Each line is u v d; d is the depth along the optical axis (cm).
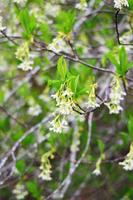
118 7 57
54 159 103
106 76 95
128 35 82
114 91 61
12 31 96
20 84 108
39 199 95
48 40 80
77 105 57
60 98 55
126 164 68
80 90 57
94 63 91
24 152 98
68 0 97
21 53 70
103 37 105
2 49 107
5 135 110
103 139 111
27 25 71
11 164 94
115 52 81
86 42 102
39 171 103
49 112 103
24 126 101
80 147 107
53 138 86
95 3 93
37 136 97
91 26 103
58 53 70
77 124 95
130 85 89
